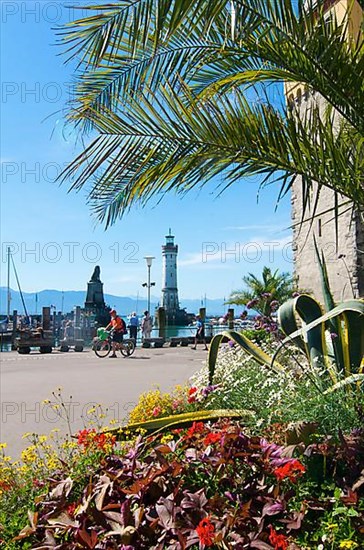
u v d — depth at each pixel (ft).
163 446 11.07
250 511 9.73
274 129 14.84
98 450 13.84
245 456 10.87
